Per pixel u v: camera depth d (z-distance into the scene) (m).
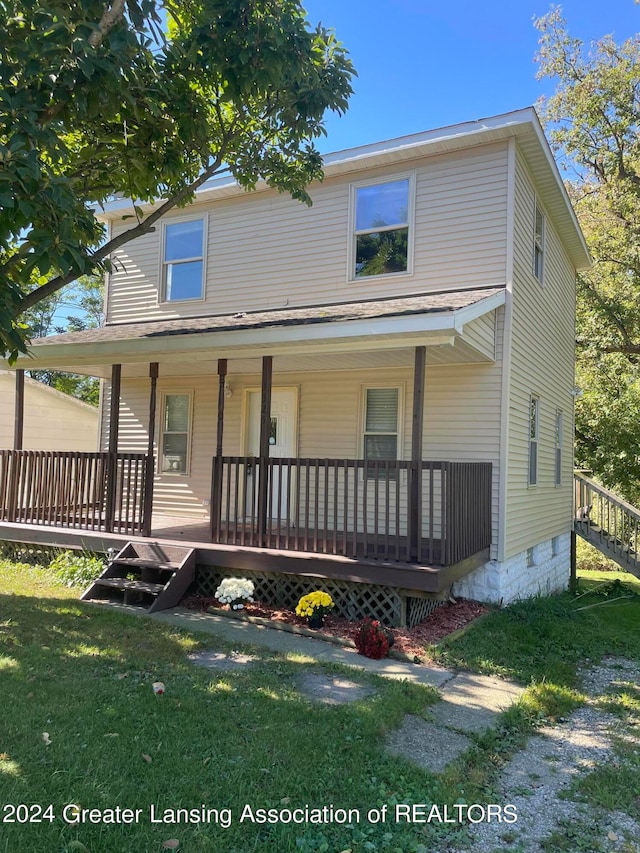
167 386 11.44
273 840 2.80
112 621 6.29
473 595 8.14
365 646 5.77
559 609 8.67
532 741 4.33
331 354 7.80
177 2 6.17
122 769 3.31
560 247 12.70
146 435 11.63
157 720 3.93
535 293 10.07
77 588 7.72
